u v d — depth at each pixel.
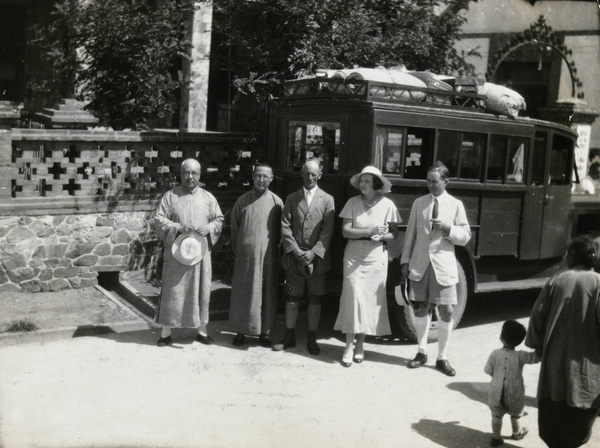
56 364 6.04
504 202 7.52
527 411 5.44
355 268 6.26
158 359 6.27
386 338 7.28
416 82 7.13
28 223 7.92
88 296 8.05
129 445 4.57
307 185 6.47
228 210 9.27
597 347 4.26
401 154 6.68
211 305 7.97
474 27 14.68
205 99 10.70
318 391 5.68
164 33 9.68
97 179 8.36
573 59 14.04
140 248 8.66
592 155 13.95
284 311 8.07
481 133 7.18
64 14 9.76
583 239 4.43
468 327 7.74
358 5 9.34
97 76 9.62
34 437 4.64
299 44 9.16
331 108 6.75
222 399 5.41
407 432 4.96
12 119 8.12
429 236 6.23
